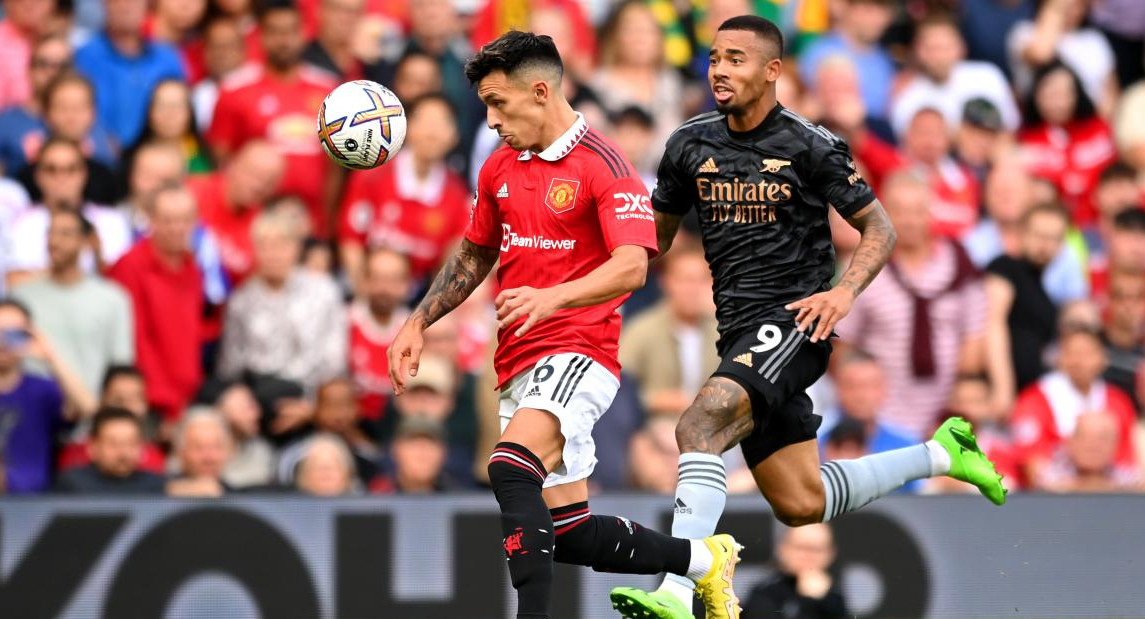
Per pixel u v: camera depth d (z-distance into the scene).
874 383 31.03
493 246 19.55
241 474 29.14
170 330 31.45
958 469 21.91
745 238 19.31
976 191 38.78
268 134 35.03
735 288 19.41
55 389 29.50
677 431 18.77
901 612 26.67
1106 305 36.75
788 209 19.17
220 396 29.59
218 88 36.88
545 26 37.38
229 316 32.00
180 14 37.72
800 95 40.06
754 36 18.86
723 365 19.00
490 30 39.47
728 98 18.84
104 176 33.56
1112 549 27.19
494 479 17.72
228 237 33.59
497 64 18.06
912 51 41.78
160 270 31.45
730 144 19.34
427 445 29.28
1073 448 32.62
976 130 39.31
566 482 18.47
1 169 34.38
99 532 25.58
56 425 29.56
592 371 18.30
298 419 29.66
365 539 26.00
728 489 29.55
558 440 18.00
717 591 18.53
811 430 19.98
